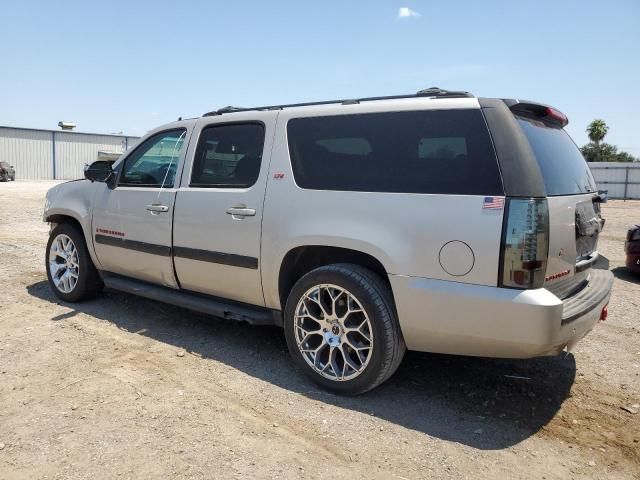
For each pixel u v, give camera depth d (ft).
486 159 10.07
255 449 9.63
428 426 10.66
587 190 12.34
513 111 10.69
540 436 10.39
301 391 12.07
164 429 10.20
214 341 15.11
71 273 18.33
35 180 140.15
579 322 10.30
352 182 11.62
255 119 13.69
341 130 12.11
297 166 12.57
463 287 10.01
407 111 11.30
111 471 8.84
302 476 8.87
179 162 15.15
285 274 12.82
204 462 9.16
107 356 13.76
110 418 10.56
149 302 18.61
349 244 11.26
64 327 15.88
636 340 16.14
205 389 12.03
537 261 9.53
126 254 16.33
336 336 11.84
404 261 10.59
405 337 11.00
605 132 172.65
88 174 17.04
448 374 13.17
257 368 13.30
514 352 9.95
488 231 9.75
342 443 9.94
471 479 8.95
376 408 11.34
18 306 17.87
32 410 10.80
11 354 13.70
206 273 14.19
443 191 10.39
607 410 11.53
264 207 12.78
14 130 142.20
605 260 14.24
